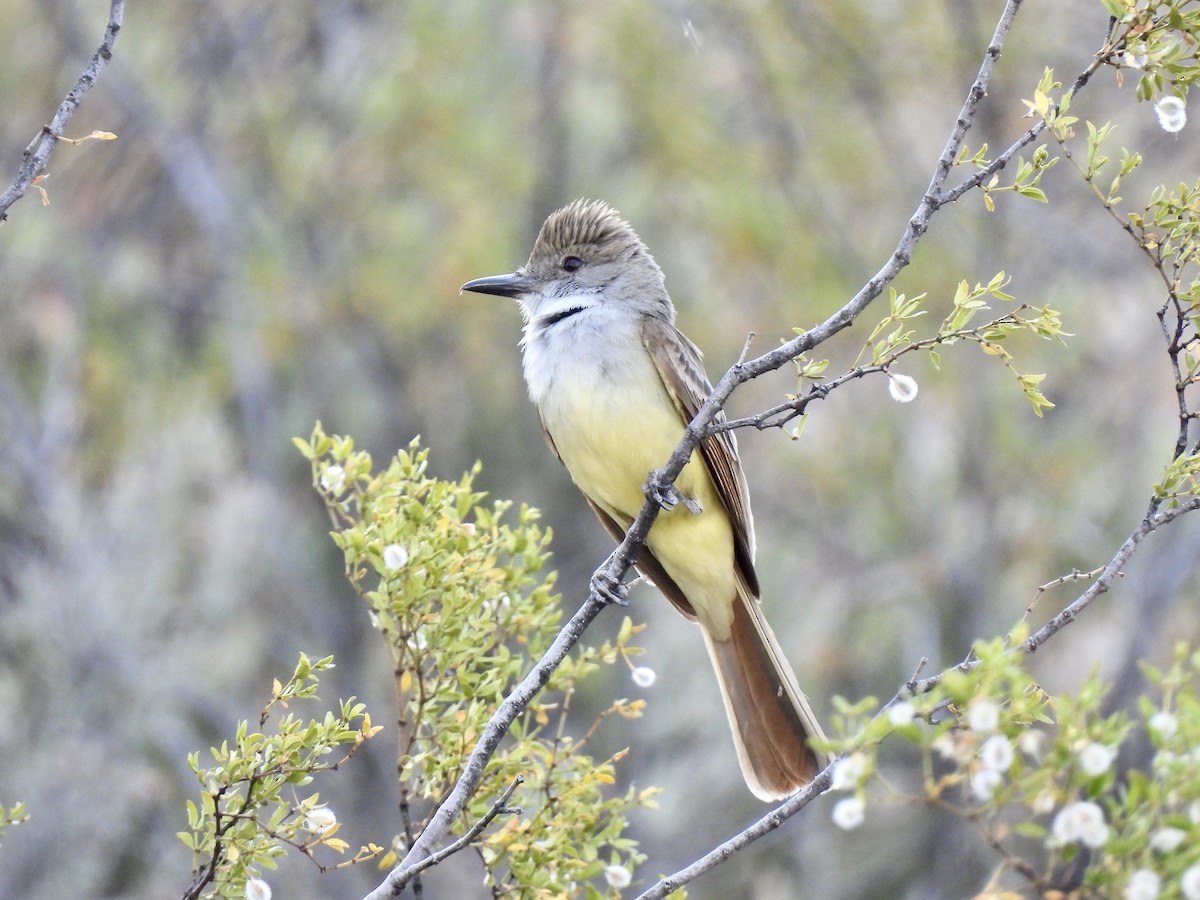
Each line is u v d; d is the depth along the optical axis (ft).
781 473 52.34
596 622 50.70
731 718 25.55
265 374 51.31
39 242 49.57
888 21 50.80
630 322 26.66
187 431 51.31
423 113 50.67
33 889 43.62
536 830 19.03
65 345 49.65
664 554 26.37
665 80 50.96
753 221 48.75
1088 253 50.67
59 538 47.01
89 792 45.01
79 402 49.14
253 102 53.93
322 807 17.88
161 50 54.13
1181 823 12.88
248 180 53.62
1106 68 50.29
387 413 52.39
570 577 51.49
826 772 17.81
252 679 49.65
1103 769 12.84
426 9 51.26
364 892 45.88
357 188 52.54
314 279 52.03
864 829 47.39
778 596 50.98
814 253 49.65
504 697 21.71
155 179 52.95
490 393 52.49
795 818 47.67
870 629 48.75
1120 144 50.44
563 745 20.77
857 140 51.08
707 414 19.98
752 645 26.17
